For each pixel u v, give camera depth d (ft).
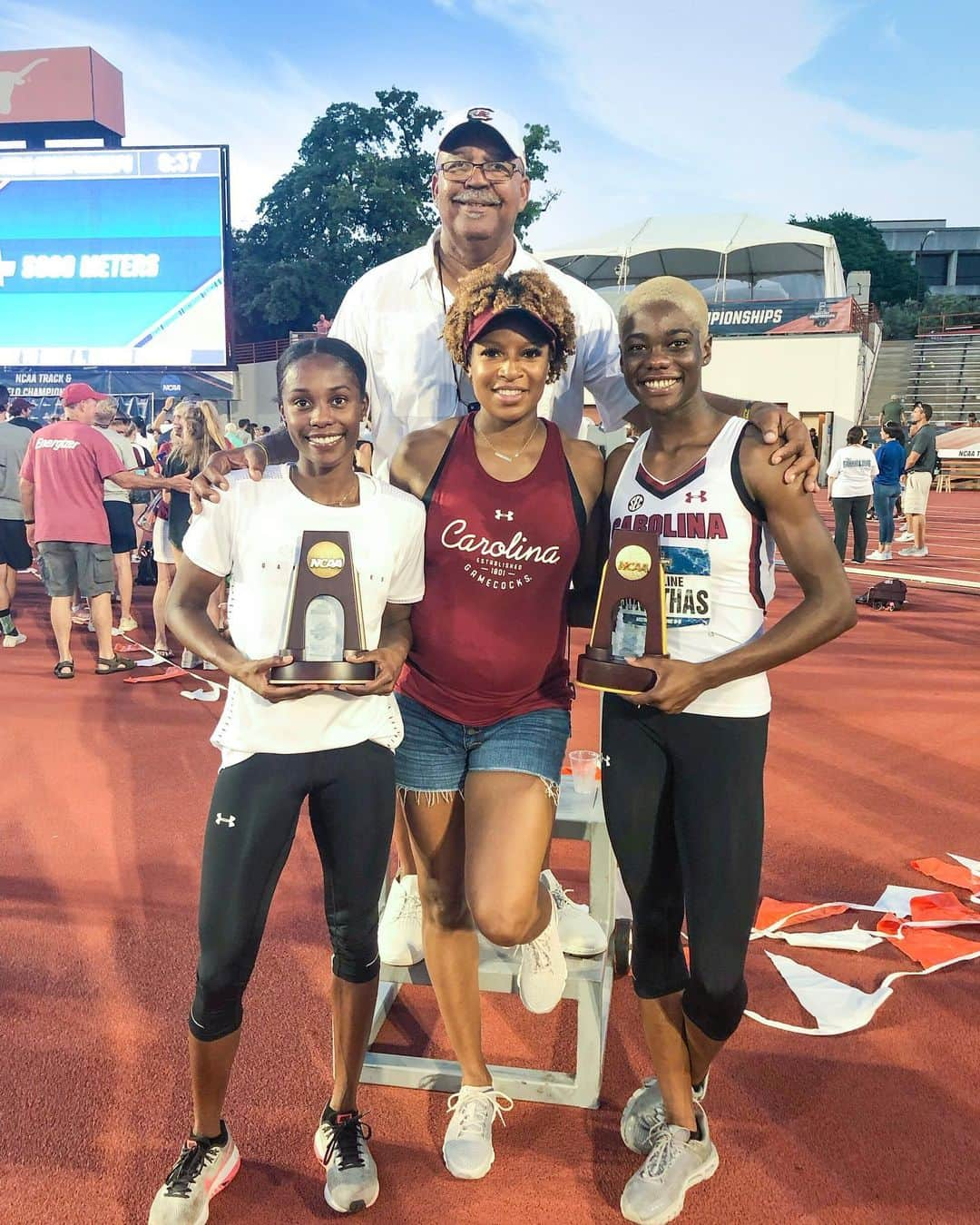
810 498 6.06
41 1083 7.77
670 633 6.36
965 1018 8.82
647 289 6.20
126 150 64.13
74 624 27.09
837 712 18.93
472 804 6.75
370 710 6.43
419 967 8.30
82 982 9.26
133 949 9.88
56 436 20.34
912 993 9.23
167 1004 8.90
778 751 16.44
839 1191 6.73
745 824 6.20
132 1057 8.12
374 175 114.21
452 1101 7.57
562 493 6.73
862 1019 8.66
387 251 116.57
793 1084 7.89
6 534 24.02
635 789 6.49
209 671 21.75
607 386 9.18
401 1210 6.59
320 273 112.16
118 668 21.68
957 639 26.12
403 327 9.00
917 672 22.33
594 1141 7.34
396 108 117.60
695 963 6.36
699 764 6.24
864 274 111.34
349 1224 6.43
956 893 11.10
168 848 12.39
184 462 21.21
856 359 79.36
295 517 6.30
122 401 71.56
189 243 65.31
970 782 14.90
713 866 6.20
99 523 20.89
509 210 8.36
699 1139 6.76
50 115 91.30
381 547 6.42
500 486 6.67
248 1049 8.29
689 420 6.36
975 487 96.43
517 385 6.40
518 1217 6.54
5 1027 8.52
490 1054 8.43
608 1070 8.19
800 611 5.99
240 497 6.38
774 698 20.06
